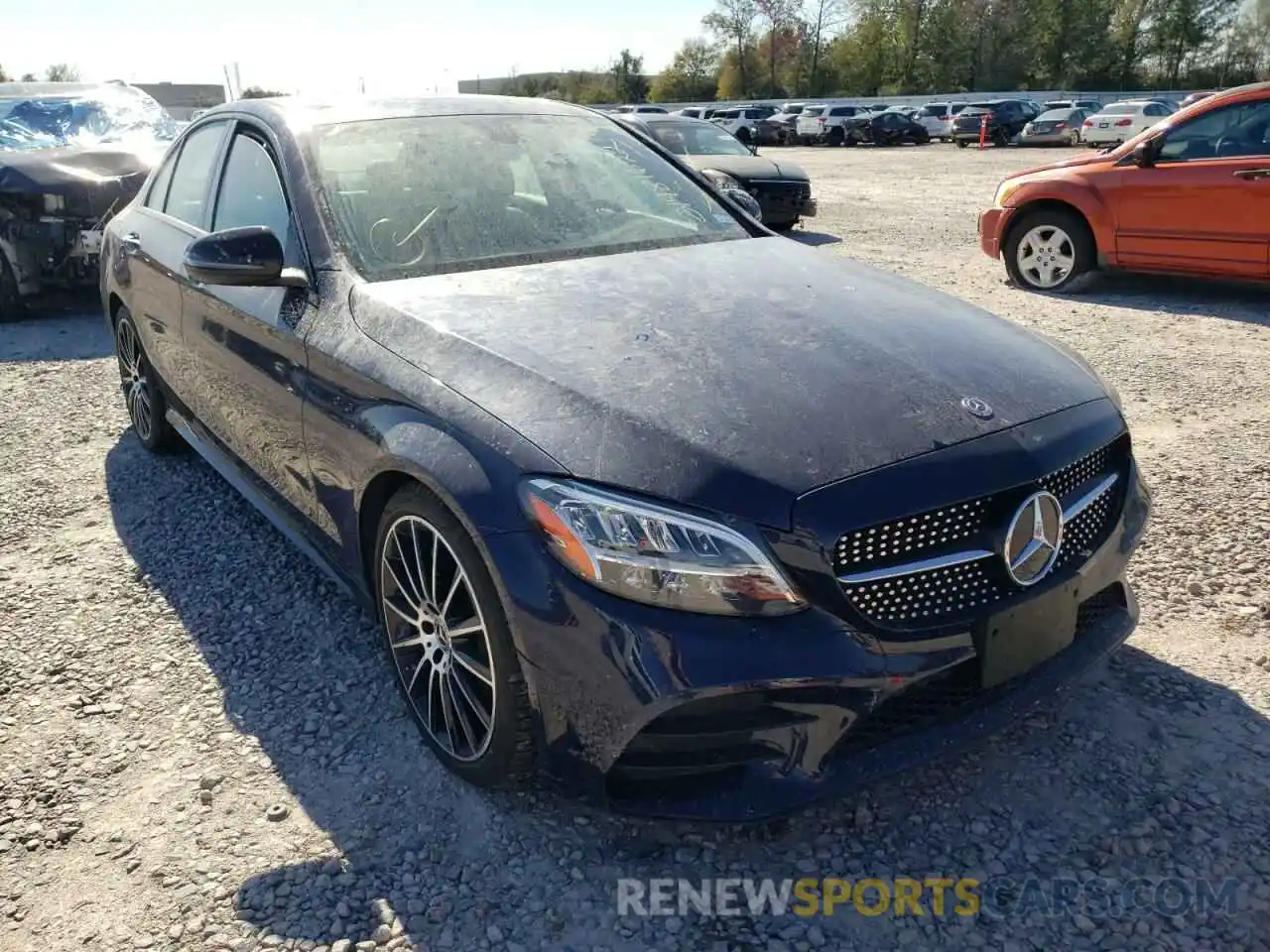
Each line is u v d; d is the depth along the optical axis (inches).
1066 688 93.4
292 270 119.5
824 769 81.4
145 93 386.9
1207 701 109.1
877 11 2753.4
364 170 128.3
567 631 81.3
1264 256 282.5
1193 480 165.5
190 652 124.6
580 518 80.5
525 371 92.3
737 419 85.2
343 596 136.0
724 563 78.1
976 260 386.3
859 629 80.0
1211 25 2406.5
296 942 81.9
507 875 88.4
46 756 105.8
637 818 85.5
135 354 185.0
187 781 101.3
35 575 145.3
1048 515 87.7
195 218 154.3
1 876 90.0
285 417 119.6
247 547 151.8
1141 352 244.1
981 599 85.6
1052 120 1366.9
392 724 109.2
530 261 121.5
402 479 98.6
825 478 81.1
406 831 93.7
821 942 81.3
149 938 82.8
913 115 1680.6
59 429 207.9
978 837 91.7
